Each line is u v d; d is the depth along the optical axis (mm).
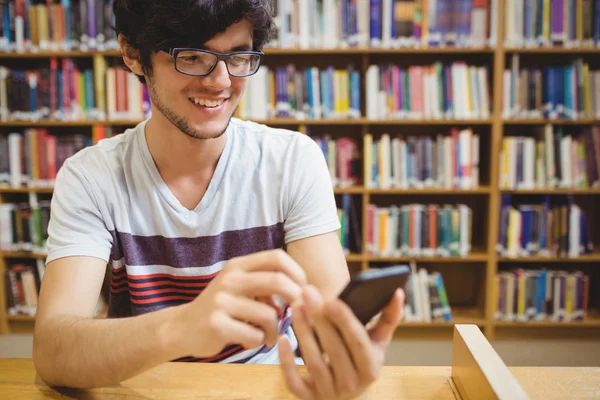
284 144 1161
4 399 803
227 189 1114
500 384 680
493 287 2881
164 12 900
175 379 847
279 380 842
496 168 2777
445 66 2807
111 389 822
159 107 1005
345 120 2764
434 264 3180
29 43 2791
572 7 2650
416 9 2686
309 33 2723
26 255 2955
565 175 2770
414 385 841
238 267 671
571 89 2709
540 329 2996
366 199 2836
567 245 2822
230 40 942
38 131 2859
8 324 3051
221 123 999
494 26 2666
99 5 2738
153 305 1132
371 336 674
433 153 2781
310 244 1107
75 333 806
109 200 1085
